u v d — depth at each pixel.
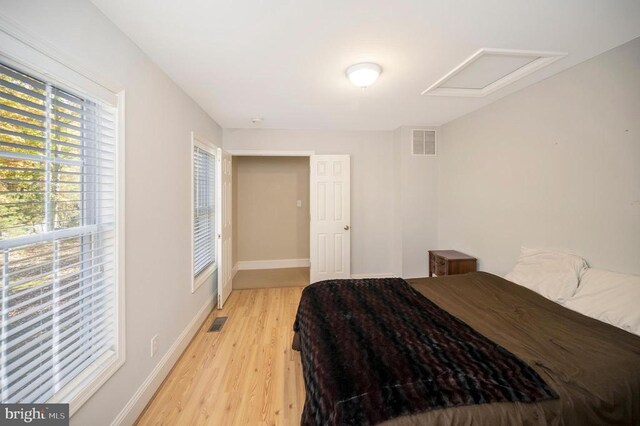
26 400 0.96
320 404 1.05
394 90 2.47
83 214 1.27
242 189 4.88
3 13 0.87
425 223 3.84
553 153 2.17
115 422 1.37
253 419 1.56
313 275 3.96
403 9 1.39
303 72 2.09
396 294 2.05
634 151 1.67
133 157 1.57
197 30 1.53
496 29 1.57
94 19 1.28
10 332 0.90
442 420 0.92
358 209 4.07
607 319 1.56
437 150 3.81
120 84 1.46
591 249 1.91
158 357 1.84
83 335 1.23
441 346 1.30
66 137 1.17
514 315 1.68
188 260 2.42
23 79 0.97
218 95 2.52
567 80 2.05
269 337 2.51
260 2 1.32
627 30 1.58
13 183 0.96
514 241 2.57
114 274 1.39
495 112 2.77
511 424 0.94
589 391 1.04
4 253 0.91
